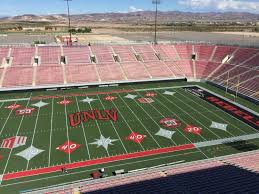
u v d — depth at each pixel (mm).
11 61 52562
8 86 46562
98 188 18859
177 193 16906
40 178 23047
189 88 48875
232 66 53469
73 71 52250
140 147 28062
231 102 41281
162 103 40812
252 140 29547
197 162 23641
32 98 42969
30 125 33125
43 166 24766
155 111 37625
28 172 23891
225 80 50125
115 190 17812
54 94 45125
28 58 54062
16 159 25859
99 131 31641
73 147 28016
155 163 25141
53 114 36500
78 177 23141
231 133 31172
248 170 20516
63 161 25547
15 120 34531
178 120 34656
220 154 26719
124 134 30859
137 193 17156
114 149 27656
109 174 23391
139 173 21734
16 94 45062
